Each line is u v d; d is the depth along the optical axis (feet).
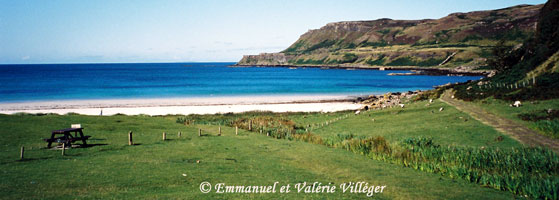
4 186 59.47
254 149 112.27
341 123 186.91
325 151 114.73
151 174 72.38
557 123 116.16
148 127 147.84
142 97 388.37
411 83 619.67
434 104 200.13
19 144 99.19
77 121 147.54
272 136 152.25
